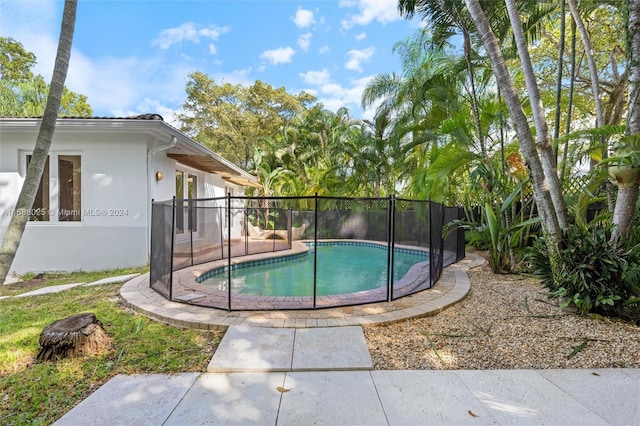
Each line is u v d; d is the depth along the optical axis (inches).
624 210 175.9
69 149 309.0
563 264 176.7
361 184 665.0
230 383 115.6
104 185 311.0
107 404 103.5
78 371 123.8
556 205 181.8
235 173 530.9
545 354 135.4
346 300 203.0
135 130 293.7
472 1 189.5
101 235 311.0
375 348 142.3
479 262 350.0
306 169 808.9
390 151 575.8
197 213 398.3
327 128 856.9
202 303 195.2
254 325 162.9
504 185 297.6
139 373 122.6
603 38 410.9
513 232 290.0
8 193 304.5
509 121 312.0
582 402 103.5
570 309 179.3
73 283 261.0
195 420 96.0
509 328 162.6
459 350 140.3
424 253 431.5
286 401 105.1
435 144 436.8
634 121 172.1
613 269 160.9
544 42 466.6
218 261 358.9
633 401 103.9
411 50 522.3
